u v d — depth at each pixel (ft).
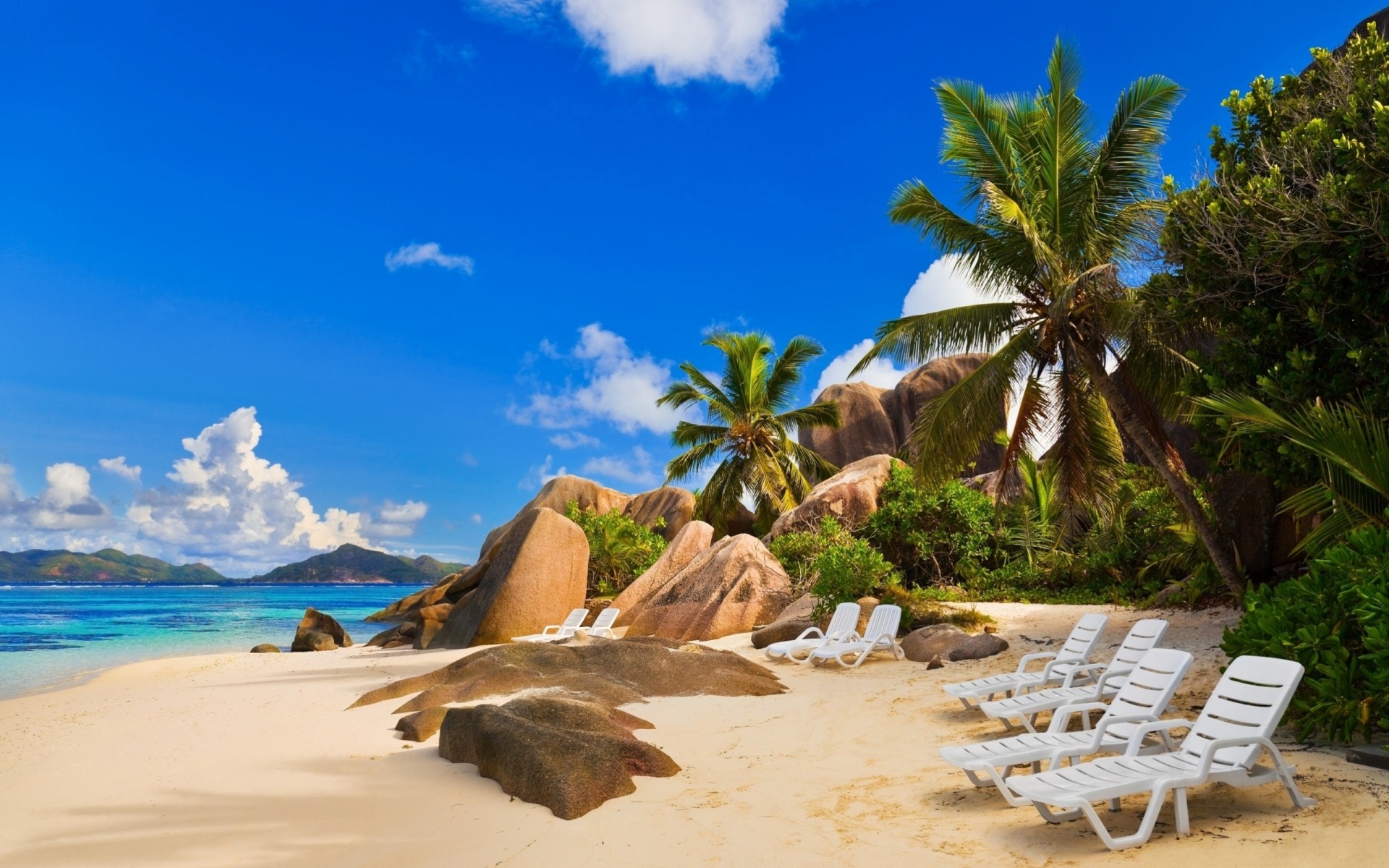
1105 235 50.80
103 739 28.60
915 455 56.49
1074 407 53.83
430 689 32.96
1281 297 33.12
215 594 299.58
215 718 32.19
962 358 136.67
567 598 63.67
